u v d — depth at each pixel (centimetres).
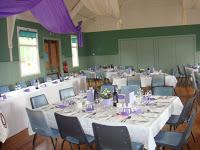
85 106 438
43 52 1078
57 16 747
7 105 539
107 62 1483
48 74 1125
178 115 464
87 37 1498
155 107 403
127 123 331
